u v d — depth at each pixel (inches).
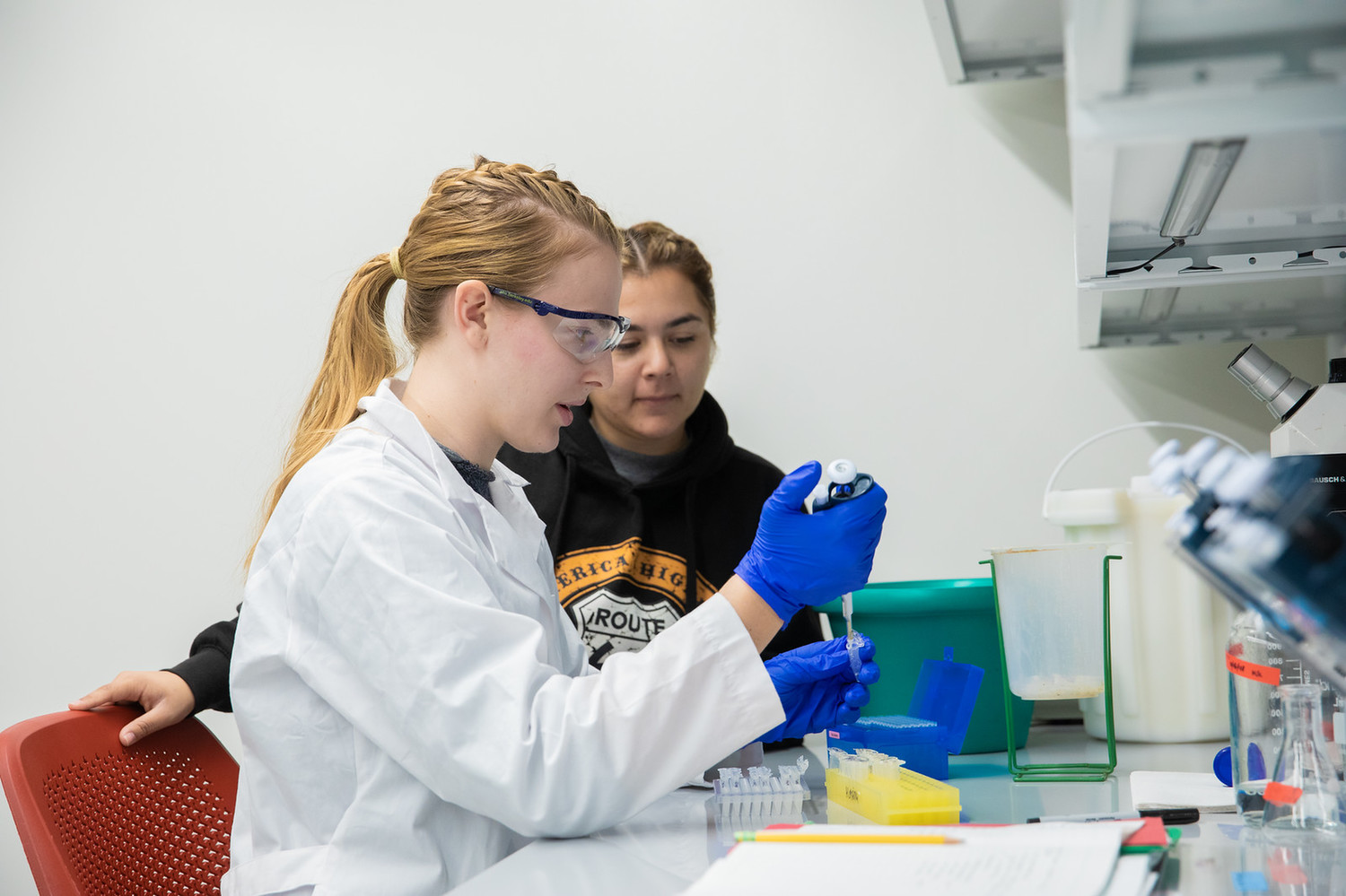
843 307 81.7
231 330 89.4
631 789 40.1
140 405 89.9
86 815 51.7
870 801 41.7
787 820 43.0
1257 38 24.0
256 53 89.8
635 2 84.8
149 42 91.0
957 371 79.9
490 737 39.3
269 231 89.3
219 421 89.1
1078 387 78.0
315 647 43.8
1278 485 21.5
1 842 86.0
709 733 41.3
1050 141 78.3
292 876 43.9
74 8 92.0
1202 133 24.6
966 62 77.0
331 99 89.0
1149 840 33.3
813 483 45.1
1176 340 74.1
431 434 51.0
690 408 74.9
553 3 86.0
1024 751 59.1
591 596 74.5
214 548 88.6
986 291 79.4
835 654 56.3
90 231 91.1
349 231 88.6
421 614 40.6
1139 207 43.1
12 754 48.5
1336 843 35.2
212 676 59.6
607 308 49.8
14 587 90.1
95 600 89.4
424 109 87.8
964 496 79.8
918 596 58.6
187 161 90.4
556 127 86.0
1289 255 52.6
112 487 89.8
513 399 49.4
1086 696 49.1
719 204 83.5
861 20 81.2
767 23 82.7
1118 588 60.8
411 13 88.0
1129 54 23.3
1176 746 59.1
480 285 47.9
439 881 43.6
